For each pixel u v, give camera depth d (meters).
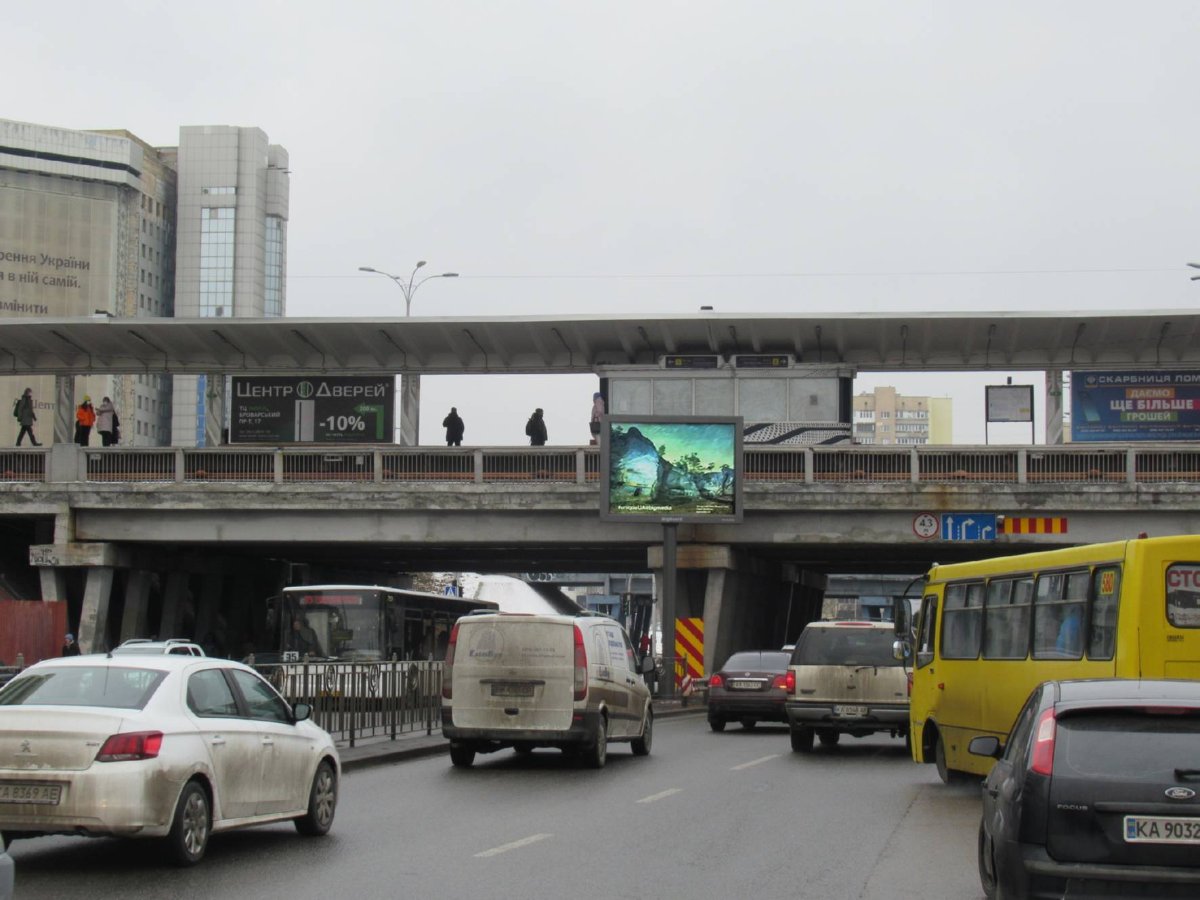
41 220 153.50
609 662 22.81
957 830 14.63
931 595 20.67
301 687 23.14
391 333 48.38
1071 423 47.34
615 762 23.36
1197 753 8.12
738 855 12.66
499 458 44.00
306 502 43.84
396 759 23.17
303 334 48.44
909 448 42.62
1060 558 16.06
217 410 50.56
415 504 43.62
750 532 44.03
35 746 11.09
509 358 49.84
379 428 49.41
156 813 11.25
